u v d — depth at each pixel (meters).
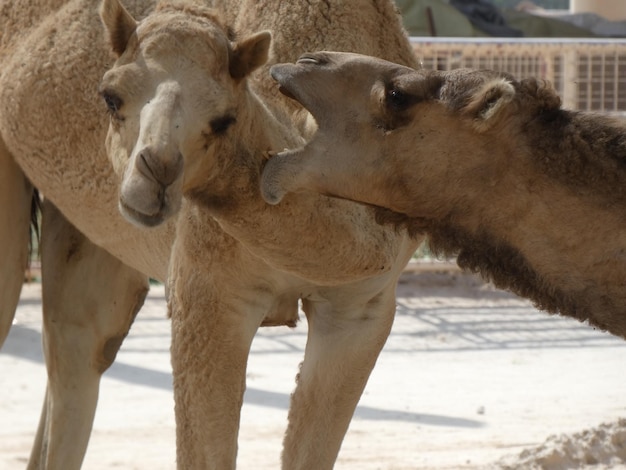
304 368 15.06
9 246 18.55
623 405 26.14
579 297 12.66
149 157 11.59
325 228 13.12
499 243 12.87
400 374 29.25
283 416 25.53
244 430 24.47
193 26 12.36
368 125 12.89
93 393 19.03
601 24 51.53
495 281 13.02
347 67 13.01
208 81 12.23
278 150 13.20
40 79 17.33
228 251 13.80
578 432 21.17
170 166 11.66
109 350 19.08
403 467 21.41
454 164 12.77
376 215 13.29
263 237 13.10
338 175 12.90
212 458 14.41
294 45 14.51
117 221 16.64
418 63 16.16
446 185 12.84
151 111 11.84
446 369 29.75
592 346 32.12
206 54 12.29
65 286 18.84
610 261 12.44
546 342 32.50
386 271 13.84
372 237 13.46
